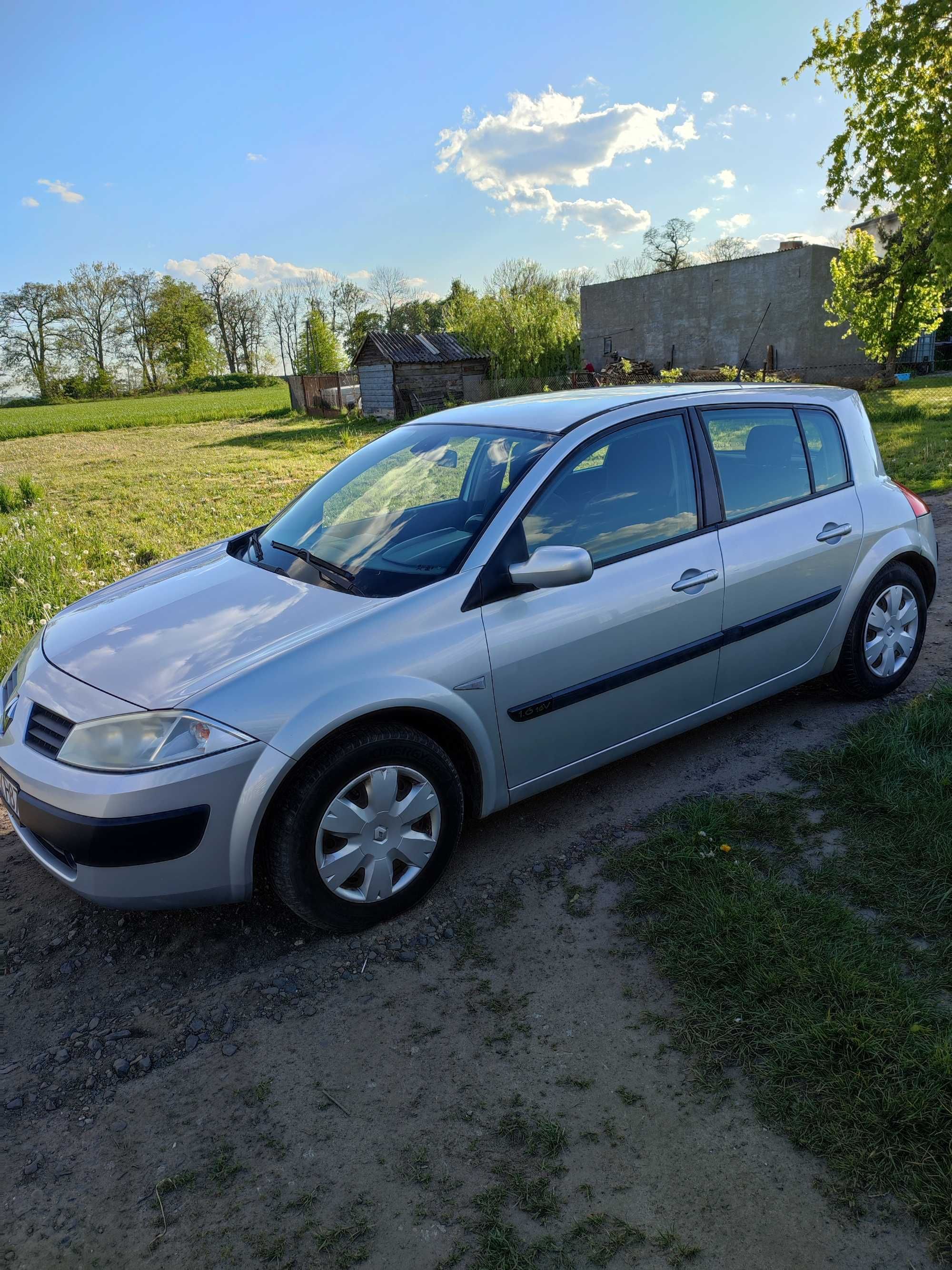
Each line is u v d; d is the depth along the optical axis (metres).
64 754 2.63
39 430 42.03
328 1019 2.52
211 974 2.75
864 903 2.76
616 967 2.62
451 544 3.09
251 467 18.66
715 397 3.74
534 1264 1.76
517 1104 2.17
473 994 2.57
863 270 27.31
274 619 2.92
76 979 2.78
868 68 16.84
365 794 2.78
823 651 4.07
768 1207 1.85
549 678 3.11
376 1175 2.01
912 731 3.75
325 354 81.50
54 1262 1.86
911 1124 1.97
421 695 2.78
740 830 3.22
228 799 2.52
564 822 3.44
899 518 4.23
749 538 3.64
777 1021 2.29
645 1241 1.80
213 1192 2.00
